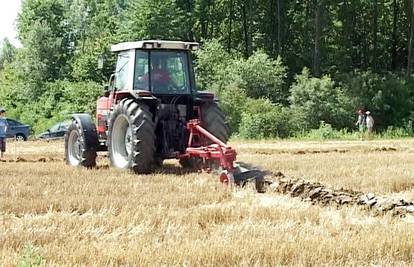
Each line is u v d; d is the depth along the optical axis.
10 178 13.94
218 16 60.03
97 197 11.04
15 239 7.89
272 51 55.72
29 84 60.59
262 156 21.95
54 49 62.12
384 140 36.16
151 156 15.08
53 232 8.33
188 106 16.16
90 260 6.89
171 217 9.38
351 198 11.25
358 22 56.78
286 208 10.20
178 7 55.66
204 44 48.97
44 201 10.55
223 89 42.47
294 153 24.30
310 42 54.56
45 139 38.97
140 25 52.66
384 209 10.43
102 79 55.16
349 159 20.16
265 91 44.44
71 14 68.94
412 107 45.69
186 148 15.46
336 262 7.07
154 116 15.79
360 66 56.94
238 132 39.81
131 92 15.67
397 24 57.84
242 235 8.20
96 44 56.03
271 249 7.28
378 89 46.19
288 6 56.44
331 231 8.60
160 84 16.05
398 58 57.84
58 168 16.50
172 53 16.30
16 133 38.44
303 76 43.75
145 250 7.26
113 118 15.84
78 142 17.28
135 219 9.12
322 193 11.54
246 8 57.94
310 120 41.94
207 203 10.93
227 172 12.79
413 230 8.48
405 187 13.62
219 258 7.03
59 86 58.28
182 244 7.59
